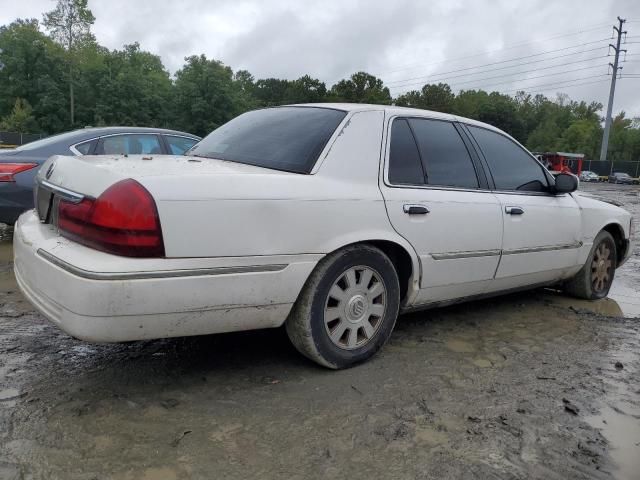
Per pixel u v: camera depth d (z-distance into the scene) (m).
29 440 2.35
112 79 58.12
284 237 2.80
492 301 4.95
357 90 67.31
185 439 2.42
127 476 2.14
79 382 2.92
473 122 4.16
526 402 2.93
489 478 2.25
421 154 3.62
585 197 5.09
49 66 56.53
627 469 2.37
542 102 108.81
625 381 3.28
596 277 5.18
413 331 3.99
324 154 3.14
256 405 2.75
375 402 2.84
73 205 2.62
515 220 4.07
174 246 2.49
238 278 2.67
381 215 3.21
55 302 2.52
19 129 52.59
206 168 2.88
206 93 60.41
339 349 3.15
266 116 3.85
